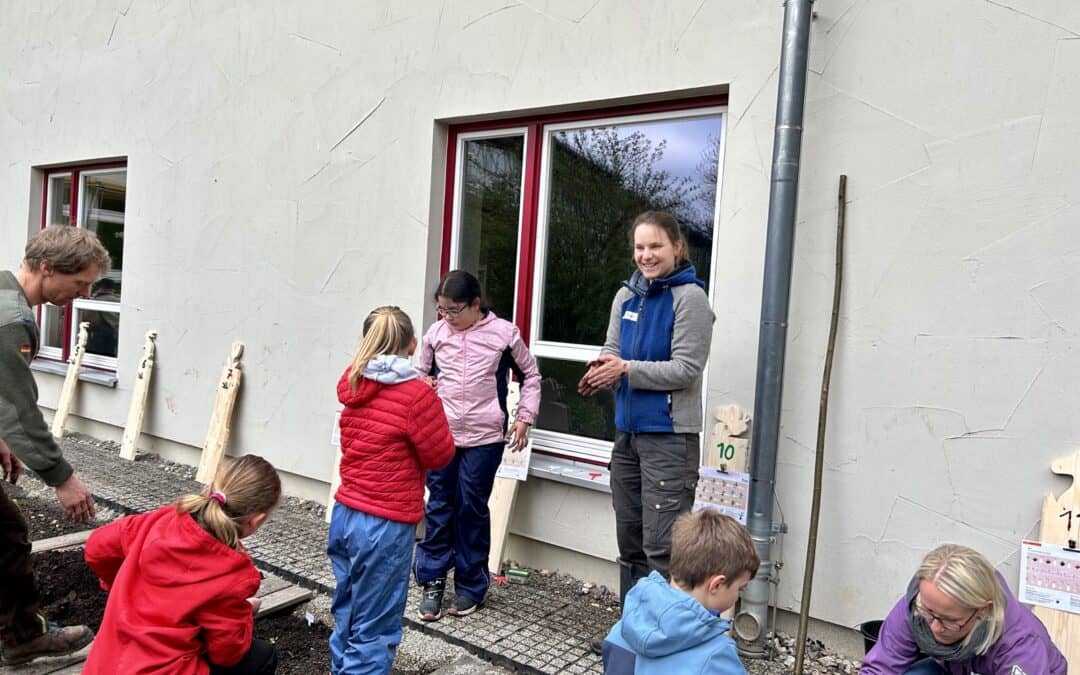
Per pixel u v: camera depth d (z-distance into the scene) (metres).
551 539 4.04
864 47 3.19
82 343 6.94
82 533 4.20
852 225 3.21
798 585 3.32
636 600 1.96
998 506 2.92
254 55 5.48
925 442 3.07
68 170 7.27
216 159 5.75
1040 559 2.80
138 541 2.22
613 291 4.08
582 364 4.17
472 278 3.42
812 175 3.31
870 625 3.03
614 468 3.22
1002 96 2.92
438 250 4.63
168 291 6.12
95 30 6.76
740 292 3.49
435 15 4.51
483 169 4.55
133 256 6.43
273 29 5.36
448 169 4.62
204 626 2.17
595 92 3.91
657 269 2.97
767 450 3.21
